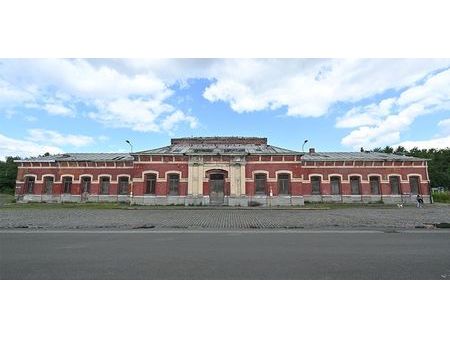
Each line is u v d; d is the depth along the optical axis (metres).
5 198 40.62
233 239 9.10
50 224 12.86
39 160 34.47
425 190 31.66
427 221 13.94
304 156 34.41
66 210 21.03
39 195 33.97
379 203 31.17
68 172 34.16
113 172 33.88
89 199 33.53
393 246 7.84
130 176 33.62
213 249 7.49
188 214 18.36
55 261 6.28
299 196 27.52
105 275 5.33
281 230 11.26
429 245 7.98
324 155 35.22
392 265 5.93
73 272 5.50
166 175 28.16
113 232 10.75
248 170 27.94
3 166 63.25
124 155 37.16
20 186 34.41
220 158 27.91
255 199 27.38
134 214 18.16
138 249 7.50
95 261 6.27
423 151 71.44
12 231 11.01
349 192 31.75
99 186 33.72
